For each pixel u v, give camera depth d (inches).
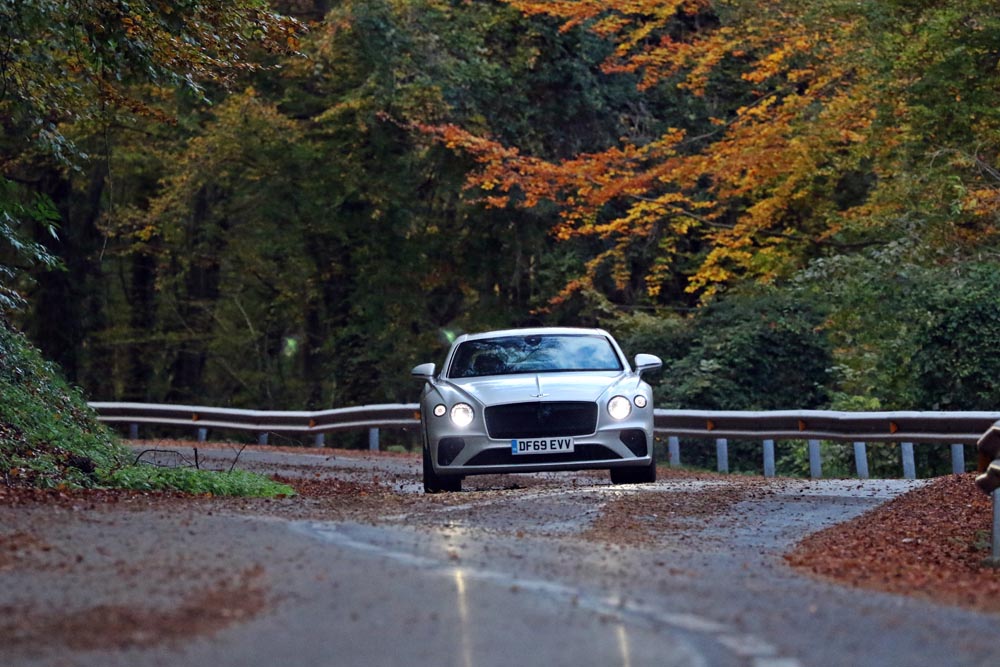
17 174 1643.7
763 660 250.8
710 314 1427.2
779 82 1470.2
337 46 1614.2
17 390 778.2
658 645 258.2
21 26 696.4
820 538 510.3
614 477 718.5
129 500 548.7
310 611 288.4
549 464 673.6
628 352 1417.3
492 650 255.4
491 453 673.0
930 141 1197.7
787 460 1220.5
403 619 280.7
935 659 259.9
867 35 1248.2
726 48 1417.3
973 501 616.1
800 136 1348.4
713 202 1476.4
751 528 541.0
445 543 396.5
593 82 1644.9
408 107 1574.8
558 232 1524.4
